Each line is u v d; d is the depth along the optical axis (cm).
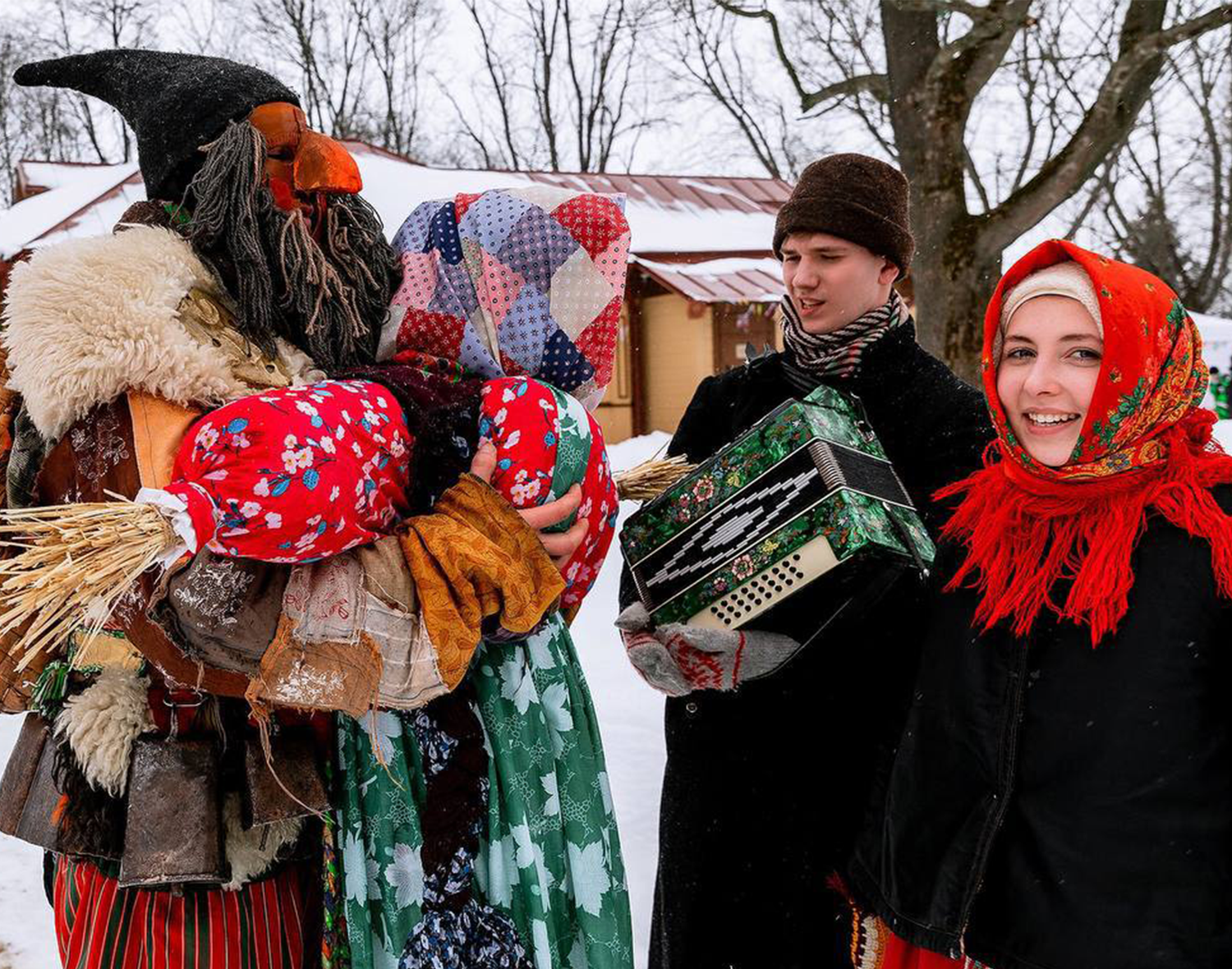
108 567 141
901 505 217
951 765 180
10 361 162
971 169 1894
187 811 162
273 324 175
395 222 1053
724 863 236
